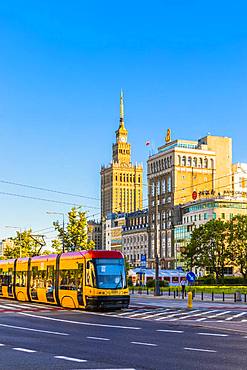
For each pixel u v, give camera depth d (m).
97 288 36.56
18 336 21.53
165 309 39.53
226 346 18.67
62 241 83.12
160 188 184.50
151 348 18.08
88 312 36.62
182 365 14.52
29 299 47.84
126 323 28.28
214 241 98.69
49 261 44.28
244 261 97.19
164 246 176.62
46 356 15.98
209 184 181.25
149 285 91.06
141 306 42.84
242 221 99.44
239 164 188.25
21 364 14.47
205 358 15.80
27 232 115.00
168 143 188.12
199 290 74.56
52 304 44.47
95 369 13.74
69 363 14.71
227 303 49.25
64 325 26.84
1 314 34.31
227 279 101.12
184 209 164.25
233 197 148.25
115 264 37.81
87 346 18.52
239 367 14.20
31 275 47.78
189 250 100.69
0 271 56.00
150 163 192.25
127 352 17.06
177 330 24.55
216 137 185.88
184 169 178.62
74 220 83.50
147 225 198.62
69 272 40.44
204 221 150.25
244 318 31.72
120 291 37.16
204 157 181.50
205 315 33.88
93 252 37.94
